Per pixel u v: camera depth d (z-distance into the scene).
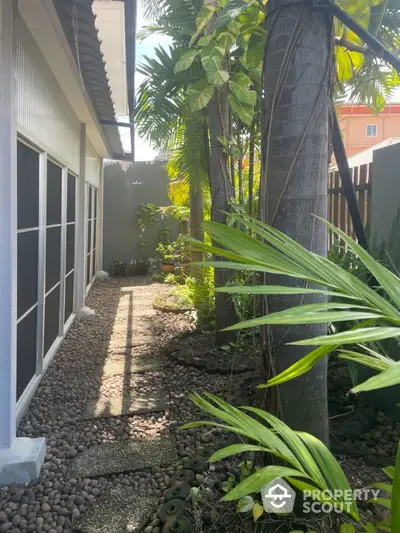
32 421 2.60
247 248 0.90
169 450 2.28
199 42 2.03
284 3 1.50
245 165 4.36
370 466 2.01
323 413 1.58
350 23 1.49
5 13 1.93
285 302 1.53
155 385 3.17
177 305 5.55
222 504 1.68
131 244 9.21
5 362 2.03
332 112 1.71
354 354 1.04
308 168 1.51
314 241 1.52
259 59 2.12
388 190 2.97
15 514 1.78
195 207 5.25
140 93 4.15
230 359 3.45
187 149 4.56
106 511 1.80
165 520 1.66
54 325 3.86
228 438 2.33
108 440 2.40
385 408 2.49
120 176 9.13
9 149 1.97
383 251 2.57
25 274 2.74
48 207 3.45
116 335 4.45
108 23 3.45
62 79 3.51
